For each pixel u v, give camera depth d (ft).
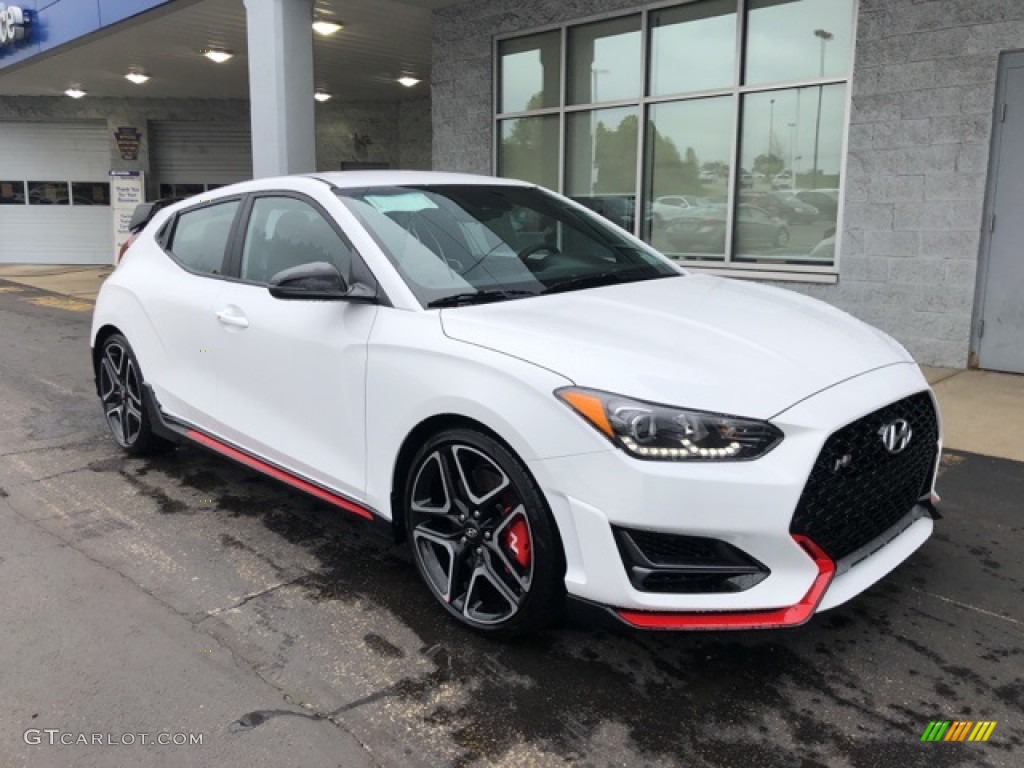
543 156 33.78
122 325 16.57
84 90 62.69
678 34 28.73
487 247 12.53
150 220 17.65
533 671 9.84
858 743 8.54
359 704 9.26
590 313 10.73
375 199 12.73
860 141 24.66
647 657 10.11
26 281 56.85
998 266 23.08
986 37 22.20
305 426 12.39
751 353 9.71
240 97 66.23
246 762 8.34
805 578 8.86
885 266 24.76
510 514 9.85
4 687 9.57
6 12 46.96
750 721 8.90
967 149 22.91
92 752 8.47
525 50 33.50
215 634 10.69
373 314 11.28
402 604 11.44
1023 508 14.32
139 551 13.12
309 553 13.05
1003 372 23.43
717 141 28.30
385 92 58.18
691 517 8.59
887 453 9.68
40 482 16.20
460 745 8.57
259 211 14.08
